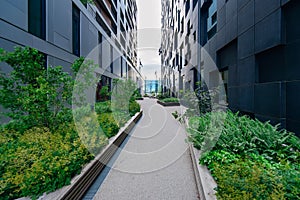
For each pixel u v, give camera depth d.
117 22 22.16
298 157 2.89
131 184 2.98
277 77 4.79
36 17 6.94
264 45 5.04
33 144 3.05
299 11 4.09
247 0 5.91
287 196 1.85
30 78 3.76
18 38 5.97
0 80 3.52
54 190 2.28
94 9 13.33
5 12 5.50
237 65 6.67
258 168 2.28
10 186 2.13
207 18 10.47
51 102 3.88
